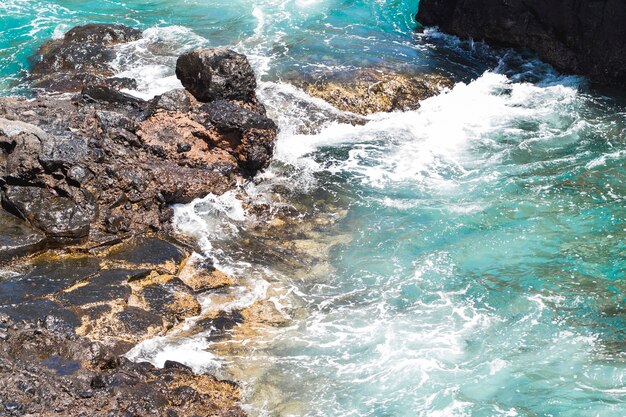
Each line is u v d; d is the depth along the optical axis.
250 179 17.25
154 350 12.60
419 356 12.87
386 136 19.25
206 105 17.66
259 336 13.21
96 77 20.14
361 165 18.09
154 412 10.81
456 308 13.96
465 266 15.02
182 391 11.41
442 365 12.69
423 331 13.41
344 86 20.48
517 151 18.69
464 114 20.20
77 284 13.52
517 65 22.58
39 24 23.73
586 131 19.47
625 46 21.03
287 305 13.98
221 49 18.44
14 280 13.41
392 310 13.91
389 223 16.22
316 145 18.75
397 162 18.25
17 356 11.35
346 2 25.94
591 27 21.47
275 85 20.42
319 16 24.94
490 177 17.70
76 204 14.91
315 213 16.47
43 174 15.05
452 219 16.31
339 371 12.55
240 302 13.95
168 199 15.93
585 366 12.69
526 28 22.45
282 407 11.83
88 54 21.42
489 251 15.41
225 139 17.25
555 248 15.45
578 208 16.59
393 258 15.24
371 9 25.59
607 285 14.45
